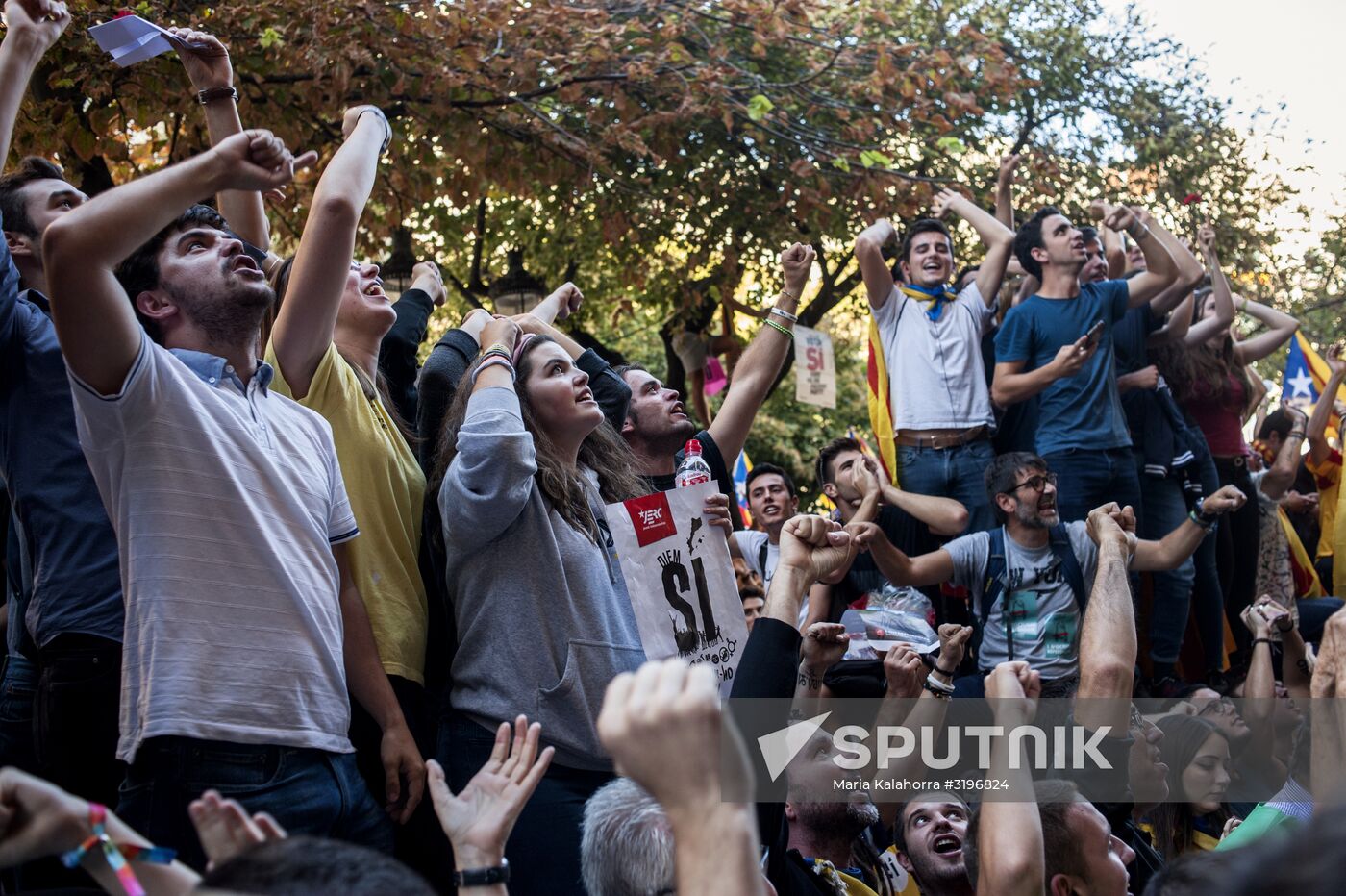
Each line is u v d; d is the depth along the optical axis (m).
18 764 3.27
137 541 2.88
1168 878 2.14
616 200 10.40
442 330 13.02
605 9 9.37
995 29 12.48
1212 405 7.67
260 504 3.01
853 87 9.93
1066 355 6.27
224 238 3.26
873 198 9.80
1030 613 5.54
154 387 2.90
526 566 3.46
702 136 10.48
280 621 2.95
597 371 4.71
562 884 3.25
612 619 3.52
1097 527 4.34
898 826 4.11
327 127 9.12
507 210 12.05
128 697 2.84
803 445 15.45
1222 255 13.51
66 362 2.83
